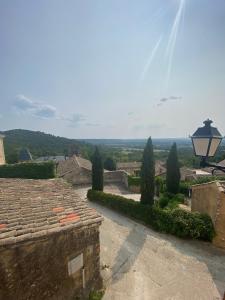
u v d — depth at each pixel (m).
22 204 7.79
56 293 7.09
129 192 32.44
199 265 11.54
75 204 8.91
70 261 7.52
